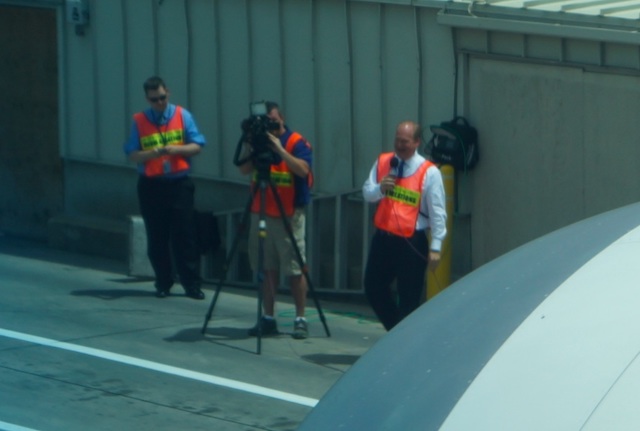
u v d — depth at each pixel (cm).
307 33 2762
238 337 2320
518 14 2298
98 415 1780
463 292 730
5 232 3603
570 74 2289
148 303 2644
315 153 2792
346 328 2450
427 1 2467
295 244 2238
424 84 2550
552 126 2336
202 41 2995
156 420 1764
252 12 2870
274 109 2177
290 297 2802
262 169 2164
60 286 2831
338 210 2711
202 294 2712
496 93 2425
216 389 1939
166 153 2586
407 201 2011
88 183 3359
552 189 2352
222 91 2973
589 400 536
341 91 2714
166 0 3052
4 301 2623
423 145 2562
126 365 2077
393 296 2336
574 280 653
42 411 1791
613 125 2233
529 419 541
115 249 3244
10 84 3488
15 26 3441
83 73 3297
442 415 579
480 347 623
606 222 764
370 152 2675
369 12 2625
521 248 791
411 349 673
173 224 2658
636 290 613
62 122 3375
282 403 1867
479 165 2470
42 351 2162
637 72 2173
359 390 662
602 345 569
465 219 2519
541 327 608
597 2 2364
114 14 3183
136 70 3158
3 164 3556
